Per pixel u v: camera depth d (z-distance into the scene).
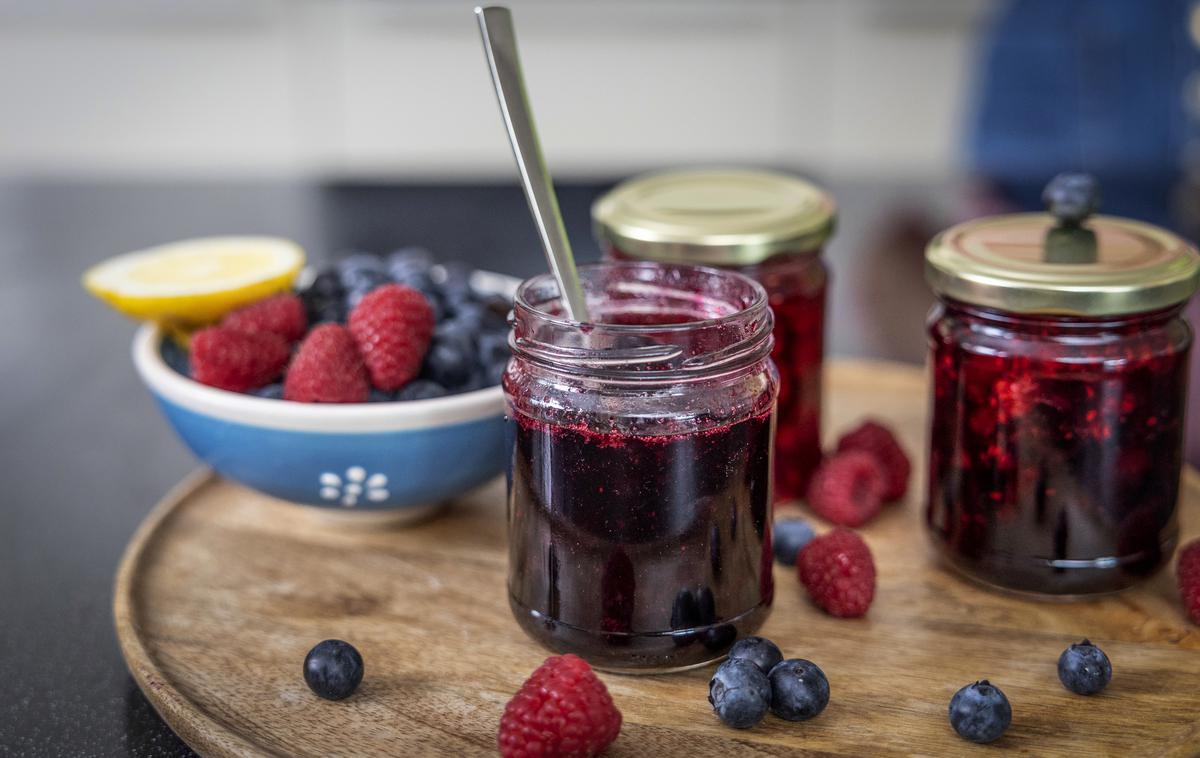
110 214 2.12
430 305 1.06
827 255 1.86
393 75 3.48
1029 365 0.90
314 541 1.10
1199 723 0.81
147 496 1.23
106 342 1.64
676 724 0.82
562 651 0.87
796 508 1.16
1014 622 0.95
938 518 1.00
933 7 3.39
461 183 2.24
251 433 1.00
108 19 3.41
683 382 0.79
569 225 1.94
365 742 0.79
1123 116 2.81
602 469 0.81
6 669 0.93
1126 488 0.92
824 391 1.17
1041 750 0.79
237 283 1.12
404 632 0.94
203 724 0.80
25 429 1.39
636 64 3.48
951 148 3.52
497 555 1.07
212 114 3.52
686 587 0.83
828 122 3.53
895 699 0.85
